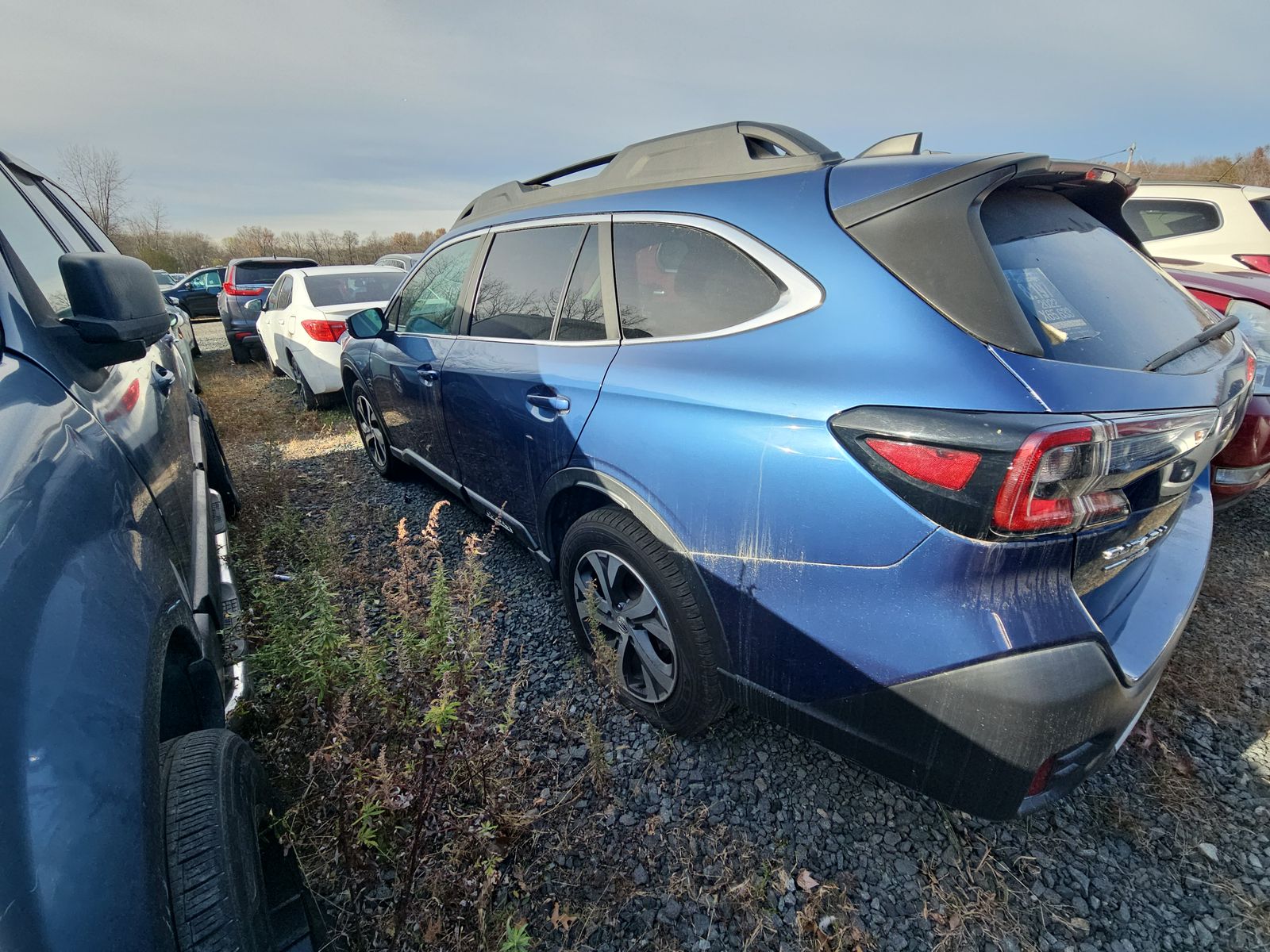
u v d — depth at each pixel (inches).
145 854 35.0
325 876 61.8
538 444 90.7
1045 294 56.9
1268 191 206.1
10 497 38.4
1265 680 91.3
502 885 62.9
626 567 78.9
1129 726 58.0
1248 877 64.6
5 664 33.1
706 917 61.0
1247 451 112.4
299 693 68.2
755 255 66.1
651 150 84.7
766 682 65.2
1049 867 65.6
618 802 72.5
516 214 105.3
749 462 60.7
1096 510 49.5
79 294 53.1
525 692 89.7
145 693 40.1
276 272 406.0
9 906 28.8
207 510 92.4
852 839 68.4
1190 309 75.0
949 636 50.8
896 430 51.1
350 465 189.8
